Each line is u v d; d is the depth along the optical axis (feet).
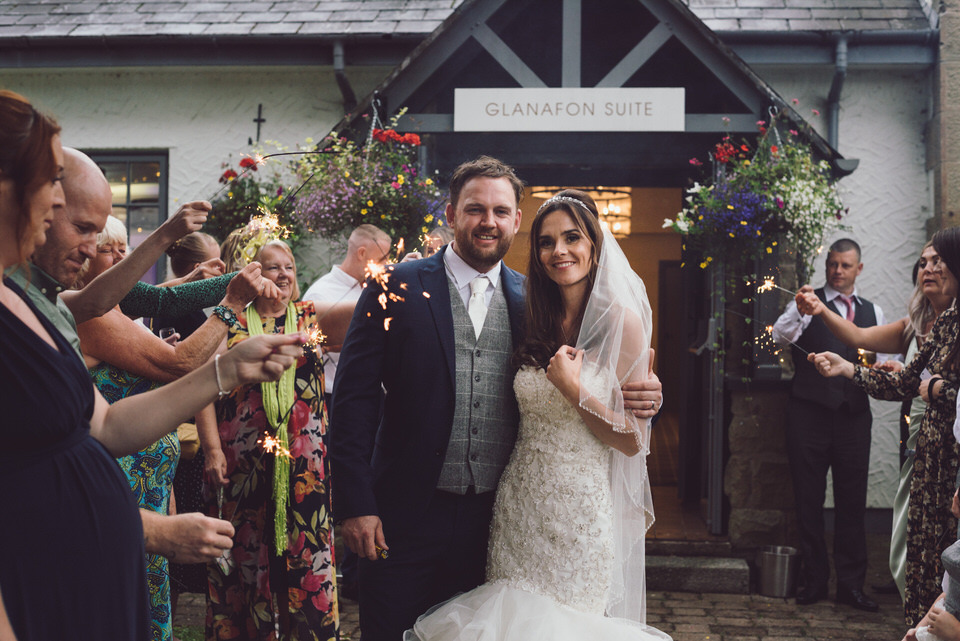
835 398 14.32
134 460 8.22
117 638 4.56
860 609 14.15
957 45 18.83
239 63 20.02
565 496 7.30
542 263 7.86
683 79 18.34
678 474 19.33
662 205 30.86
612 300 7.48
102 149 20.99
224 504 9.52
